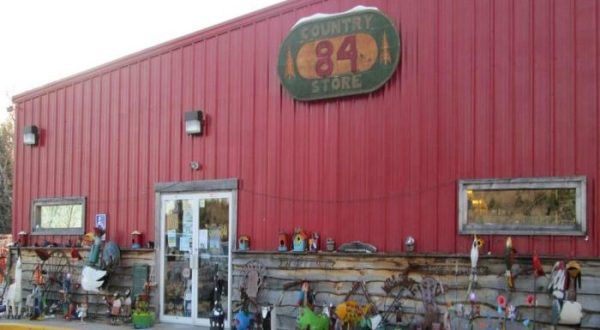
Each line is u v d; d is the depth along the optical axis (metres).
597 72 7.30
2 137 31.50
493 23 7.95
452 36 8.22
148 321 10.38
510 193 7.71
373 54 8.73
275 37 9.78
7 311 12.12
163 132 11.08
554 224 7.40
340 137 9.05
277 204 9.58
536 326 7.34
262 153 9.80
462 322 7.79
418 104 8.41
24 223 13.30
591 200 7.23
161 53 11.21
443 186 8.16
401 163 8.51
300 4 9.51
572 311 7.03
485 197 7.86
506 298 7.54
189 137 10.71
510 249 7.41
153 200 11.10
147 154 11.29
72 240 12.32
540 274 7.27
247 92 10.04
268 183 9.70
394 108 8.61
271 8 9.81
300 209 9.34
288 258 9.28
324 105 9.23
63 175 12.66
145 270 11.00
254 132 9.91
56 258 12.41
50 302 12.36
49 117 13.02
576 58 7.43
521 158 7.66
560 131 7.46
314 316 8.48
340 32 9.02
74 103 12.57
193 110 10.66
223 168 10.23
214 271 10.20
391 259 8.37
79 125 12.45
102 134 12.04
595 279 7.09
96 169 12.07
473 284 7.74
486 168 7.88
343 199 8.95
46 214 12.94
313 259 9.04
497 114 7.86
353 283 8.66
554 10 7.58
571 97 7.43
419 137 8.38
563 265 7.17
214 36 10.51
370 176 8.75
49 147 12.97
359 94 8.88
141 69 11.51
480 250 7.74
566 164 7.40
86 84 12.38
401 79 8.56
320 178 9.19
